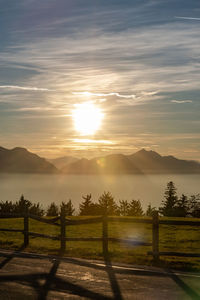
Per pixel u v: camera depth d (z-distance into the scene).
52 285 10.02
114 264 12.55
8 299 8.83
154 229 13.31
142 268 11.97
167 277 10.86
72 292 9.41
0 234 22.14
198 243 19.67
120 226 27.62
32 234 16.67
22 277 10.81
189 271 11.60
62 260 13.17
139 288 9.77
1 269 11.79
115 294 9.26
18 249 15.69
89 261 13.01
